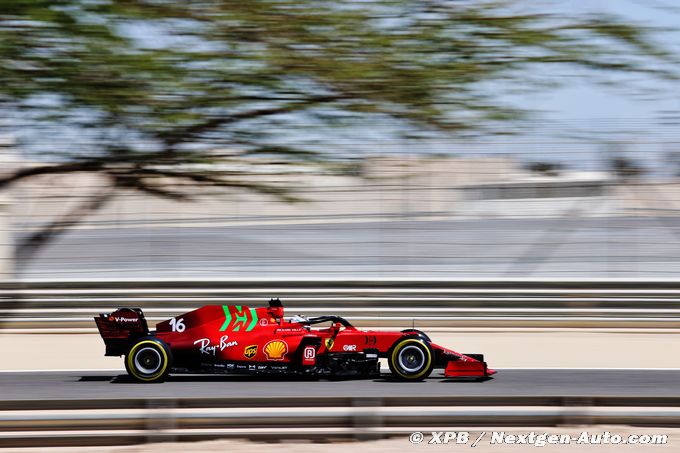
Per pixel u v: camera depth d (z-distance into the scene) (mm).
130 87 18422
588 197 48625
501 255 61594
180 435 24000
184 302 52094
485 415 25062
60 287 52031
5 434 23094
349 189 49688
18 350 45281
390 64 19016
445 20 19219
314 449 23250
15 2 17328
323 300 52094
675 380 35875
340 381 35688
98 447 23422
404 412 24844
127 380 36031
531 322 52312
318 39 19188
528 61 19156
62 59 17969
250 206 49094
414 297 52375
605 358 42625
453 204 49969
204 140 19438
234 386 34312
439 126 19250
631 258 58250
